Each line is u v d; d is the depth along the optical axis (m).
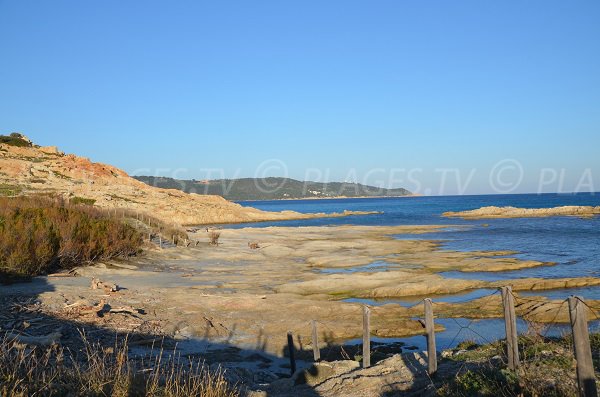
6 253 21.17
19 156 81.44
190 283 24.22
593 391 6.56
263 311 19.42
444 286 24.17
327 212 137.62
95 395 7.64
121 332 14.84
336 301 21.89
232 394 8.97
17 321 13.79
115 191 79.19
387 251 39.12
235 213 91.19
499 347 10.72
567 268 30.06
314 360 13.54
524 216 87.44
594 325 17.39
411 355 11.75
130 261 28.92
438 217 94.94
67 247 24.52
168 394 8.06
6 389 7.04
